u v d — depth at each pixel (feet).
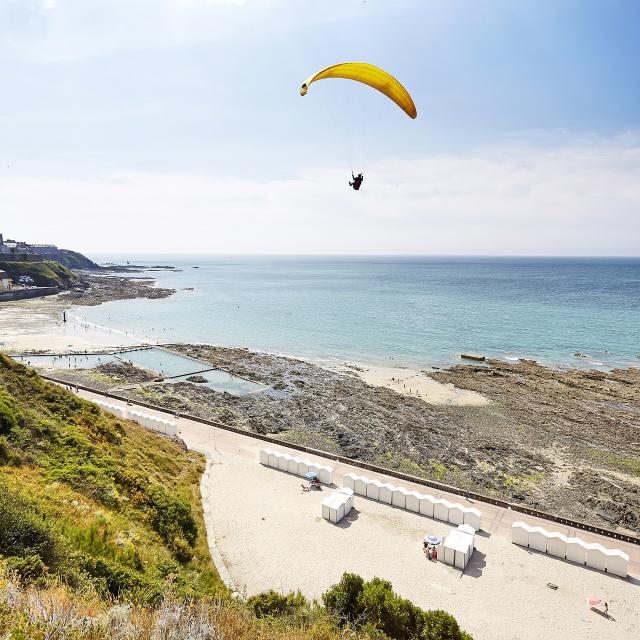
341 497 83.30
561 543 71.10
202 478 94.22
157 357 234.79
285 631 39.91
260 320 356.38
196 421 130.41
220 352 245.65
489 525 80.69
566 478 114.01
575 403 168.86
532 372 207.92
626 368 218.18
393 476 98.63
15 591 27.55
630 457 126.21
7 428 71.41
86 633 25.66
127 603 34.53
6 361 99.86
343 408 159.84
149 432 111.75
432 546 71.10
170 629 27.84
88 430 87.97
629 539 76.54
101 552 49.11
